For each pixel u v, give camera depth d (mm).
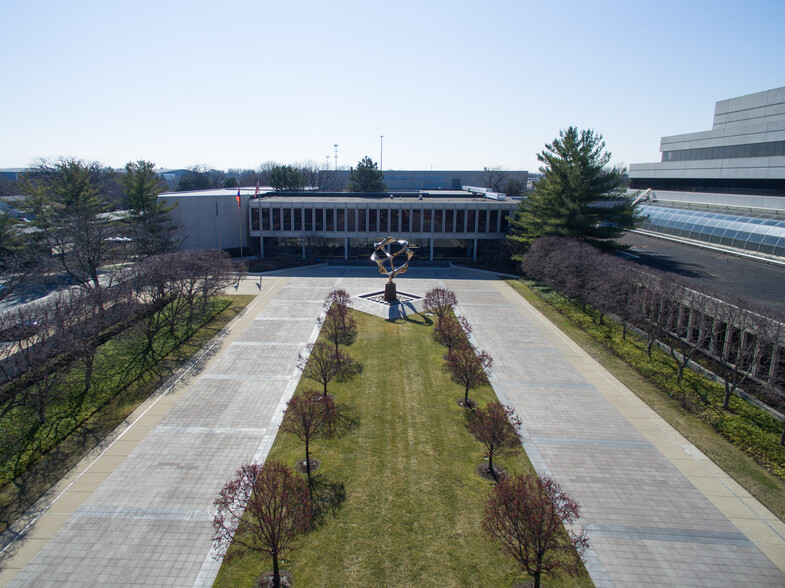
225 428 23219
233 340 34688
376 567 15242
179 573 15055
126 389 27078
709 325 30609
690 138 62156
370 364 30594
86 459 20719
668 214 58188
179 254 41812
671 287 31188
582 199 49719
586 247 43250
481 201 64688
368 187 100938
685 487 19297
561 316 41312
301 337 35406
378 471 19984
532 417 24594
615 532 16875
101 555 15680
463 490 18859
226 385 27688
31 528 16812
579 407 25656
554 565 13305
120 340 33719
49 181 68062
